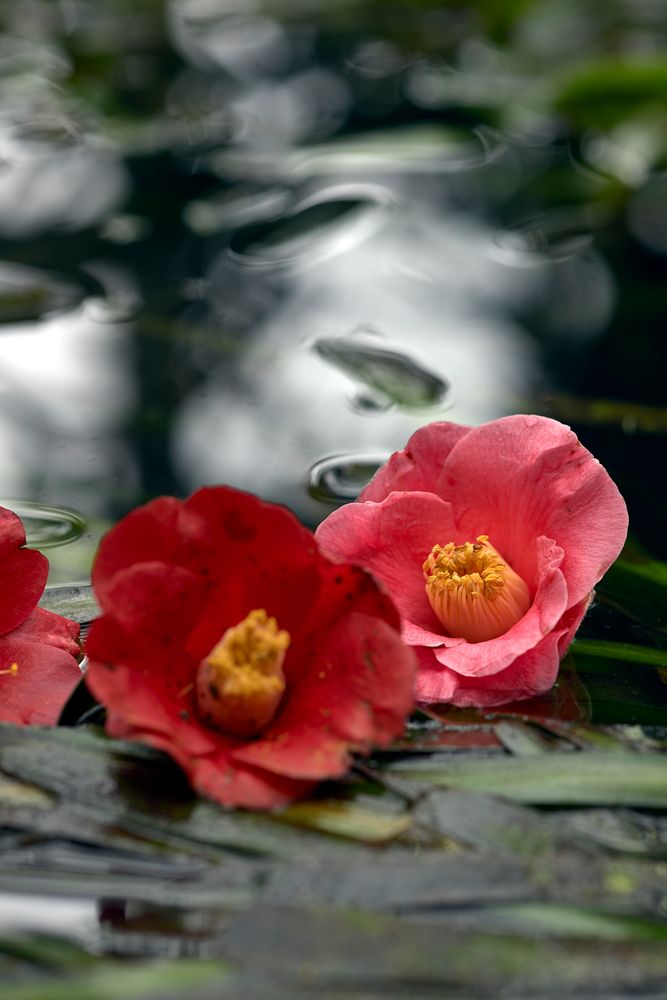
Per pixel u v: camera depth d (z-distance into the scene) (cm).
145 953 82
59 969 81
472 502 89
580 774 85
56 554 96
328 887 83
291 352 109
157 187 136
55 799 85
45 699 87
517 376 107
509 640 87
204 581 85
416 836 84
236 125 151
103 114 152
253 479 101
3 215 129
